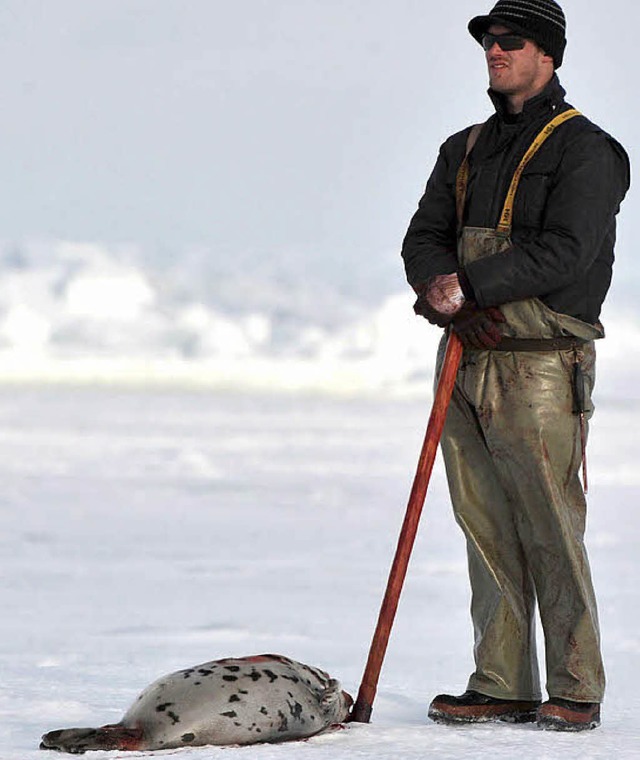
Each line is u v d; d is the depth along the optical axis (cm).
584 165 1769
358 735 1705
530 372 1783
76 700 1922
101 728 1625
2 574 4019
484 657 1834
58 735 1612
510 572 1836
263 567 4209
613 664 2705
